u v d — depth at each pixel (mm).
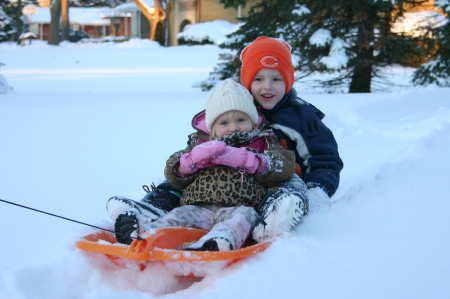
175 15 41875
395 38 11828
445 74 12156
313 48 11617
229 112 3062
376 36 11609
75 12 57625
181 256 2379
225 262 2451
